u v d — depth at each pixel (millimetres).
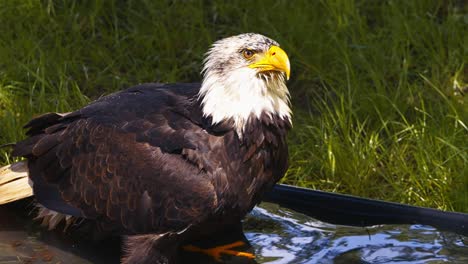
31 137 10625
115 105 10398
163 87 10844
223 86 10000
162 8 15711
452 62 14336
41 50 14391
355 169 12164
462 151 12047
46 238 10484
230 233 10719
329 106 13773
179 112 10156
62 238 10492
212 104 9992
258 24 15289
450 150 12266
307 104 13977
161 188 9852
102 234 10266
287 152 10469
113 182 9992
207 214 9867
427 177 11938
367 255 10180
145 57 14930
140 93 10688
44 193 10359
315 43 14727
